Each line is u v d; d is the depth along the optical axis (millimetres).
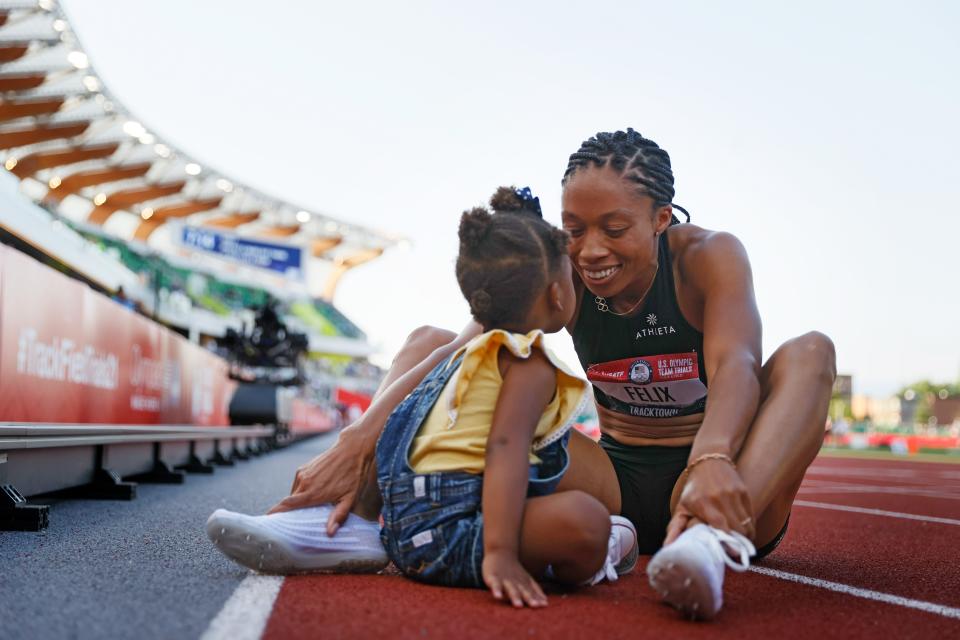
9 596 1668
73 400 5348
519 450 1664
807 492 7055
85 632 1346
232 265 40188
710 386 1948
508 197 1875
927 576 2307
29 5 18078
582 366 2494
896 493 7145
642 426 2410
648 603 1678
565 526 1657
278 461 10031
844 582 2127
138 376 7148
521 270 1776
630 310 2299
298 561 1848
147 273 31641
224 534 1804
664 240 2283
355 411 44781
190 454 7359
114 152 29031
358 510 1983
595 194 2053
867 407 64250
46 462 3867
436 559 1718
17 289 4328
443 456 1754
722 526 1632
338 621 1405
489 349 1761
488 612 1493
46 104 23562
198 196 36344
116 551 2416
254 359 12680
